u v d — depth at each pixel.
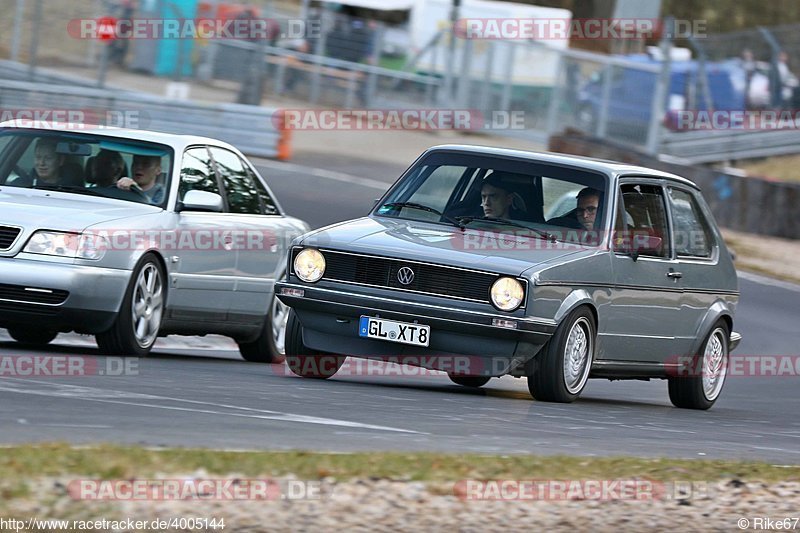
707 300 39.06
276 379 33.22
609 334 34.62
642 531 19.23
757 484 22.34
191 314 37.47
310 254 33.12
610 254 34.31
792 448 29.03
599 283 33.66
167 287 36.06
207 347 45.66
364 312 32.25
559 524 18.91
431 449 22.30
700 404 39.38
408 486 19.16
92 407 23.83
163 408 24.55
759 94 112.69
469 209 34.94
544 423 28.30
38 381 27.44
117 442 20.02
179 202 36.78
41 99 84.44
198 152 38.84
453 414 28.28
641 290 35.53
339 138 111.00
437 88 120.50
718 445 27.84
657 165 92.88
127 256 34.06
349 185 89.31
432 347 31.94
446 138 118.31
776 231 89.94
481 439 24.30
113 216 34.59
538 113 115.06
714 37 111.44
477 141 118.38
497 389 38.97
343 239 33.12
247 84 110.38
